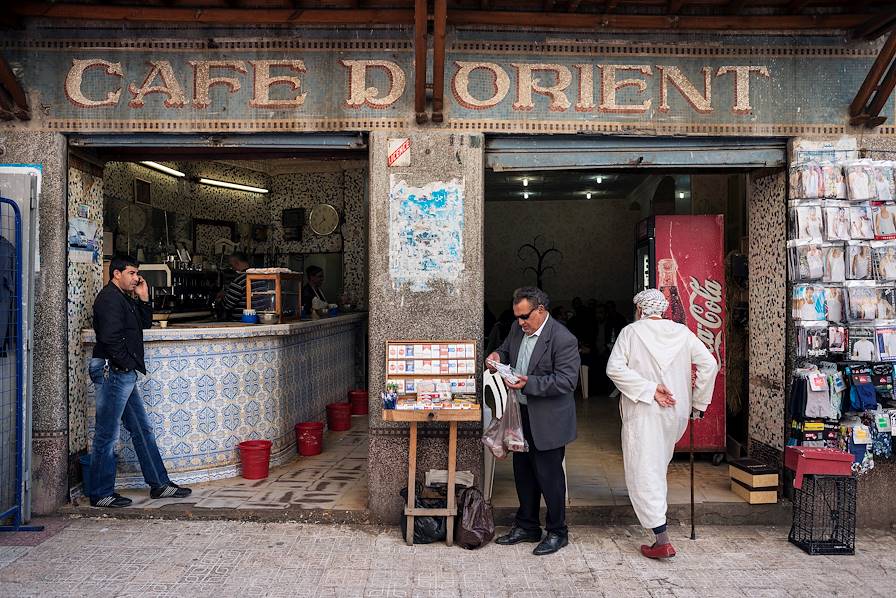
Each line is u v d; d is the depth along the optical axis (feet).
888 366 13.57
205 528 13.51
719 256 17.33
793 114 14.05
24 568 11.55
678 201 27.89
